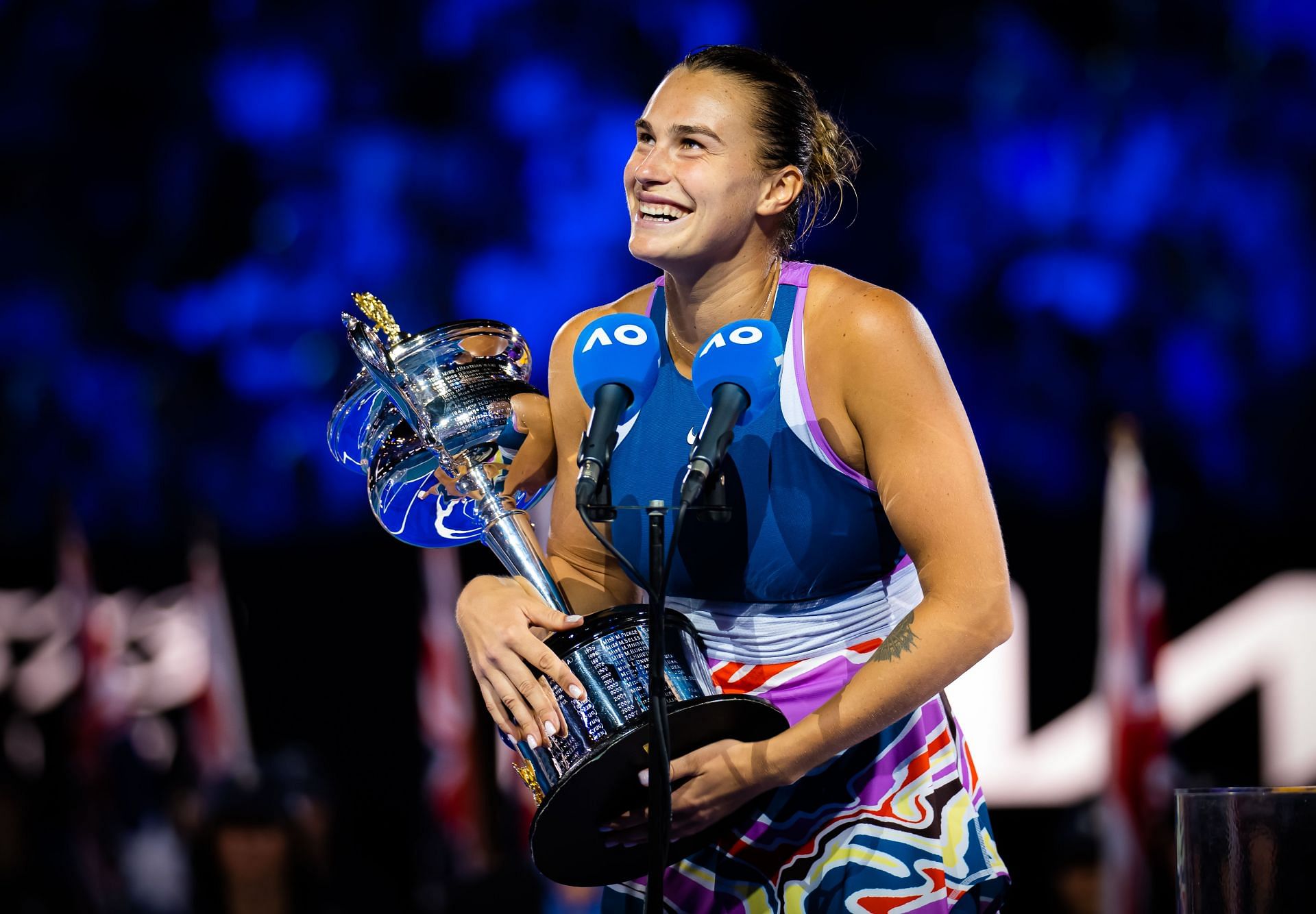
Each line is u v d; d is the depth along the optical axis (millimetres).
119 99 37156
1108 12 33844
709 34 34969
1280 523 29828
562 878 8539
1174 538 23719
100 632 27219
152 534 35500
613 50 35781
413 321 35625
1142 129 33125
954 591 7828
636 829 8211
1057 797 22984
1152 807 19703
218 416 36094
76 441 36125
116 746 26484
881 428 8031
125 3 36781
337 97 36812
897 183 33688
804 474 8375
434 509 9125
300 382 36000
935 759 8617
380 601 27516
